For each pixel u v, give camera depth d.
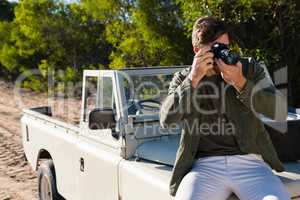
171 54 11.06
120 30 12.93
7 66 21.31
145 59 11.83
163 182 3.09
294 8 7.31
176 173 2.72
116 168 3.64
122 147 3.63
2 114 14.59
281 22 7.58
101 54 19.30
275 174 2.91
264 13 7.56
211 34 2.64
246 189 2.59
